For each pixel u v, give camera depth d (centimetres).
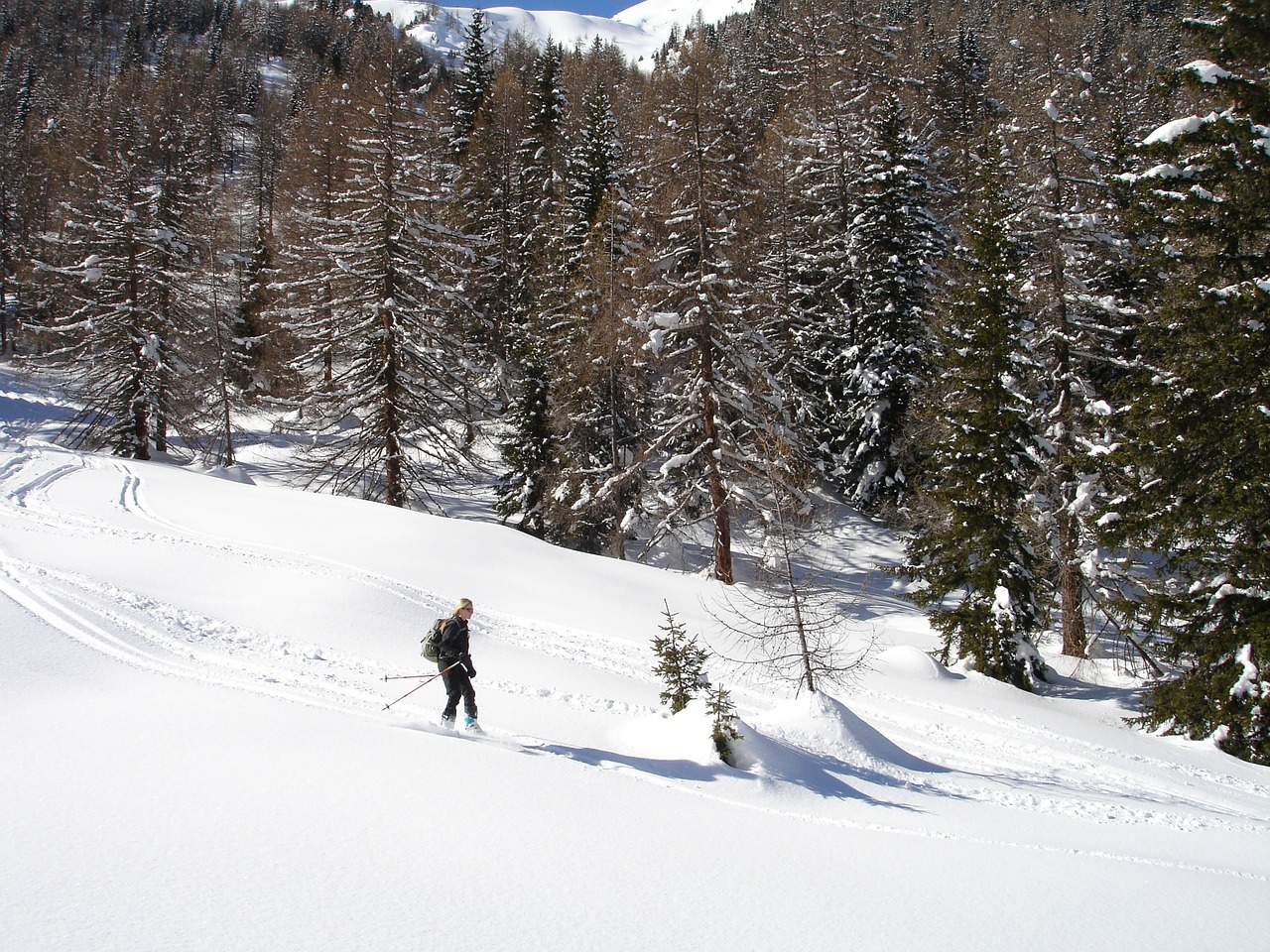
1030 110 2489
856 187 3684
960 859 706
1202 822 1080
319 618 1476
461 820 592
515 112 4919
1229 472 1541
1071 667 2297
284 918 410
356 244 2923
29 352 4766
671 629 1140
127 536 1925
